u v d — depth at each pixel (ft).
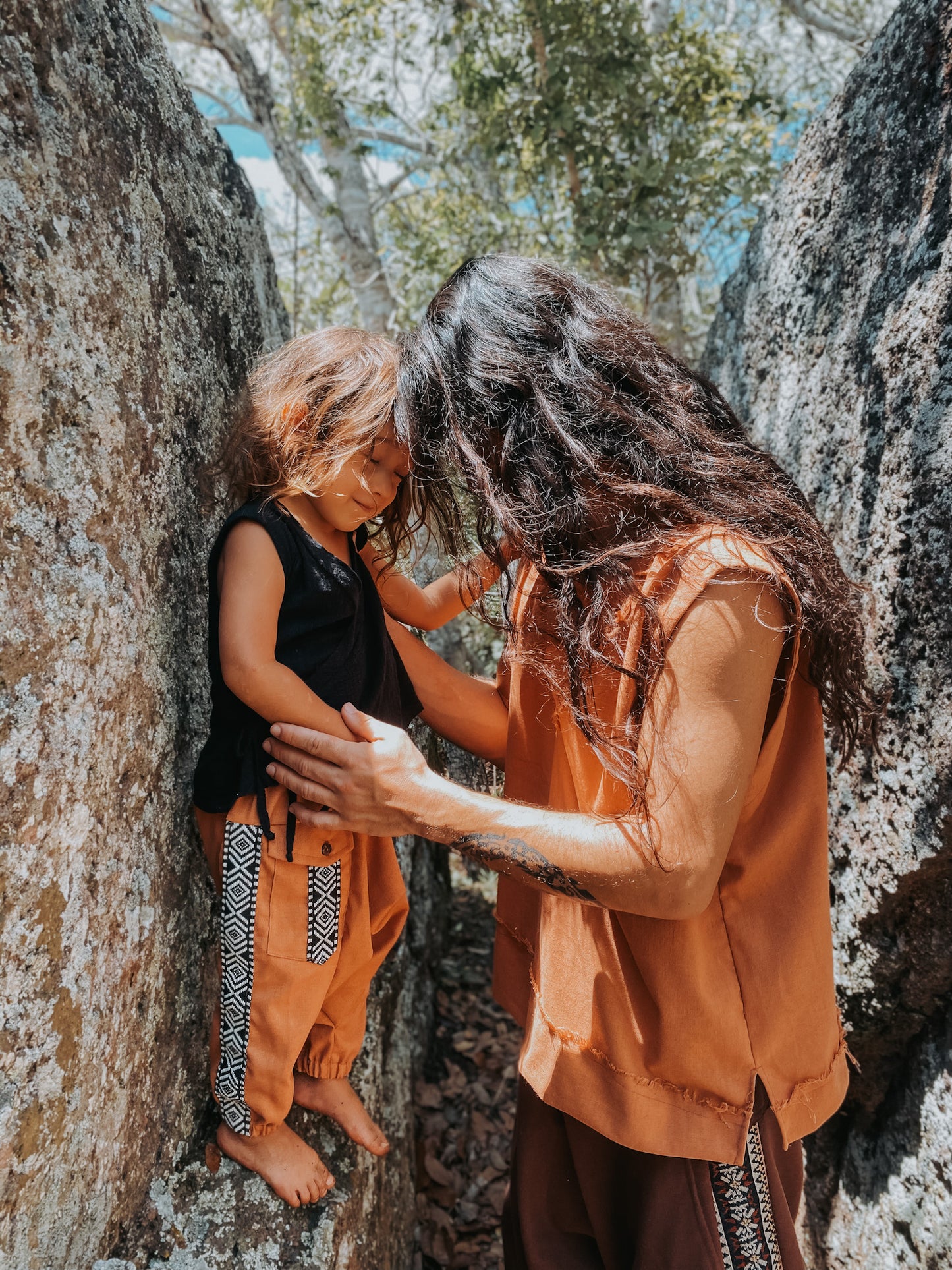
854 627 4.14
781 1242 4.22
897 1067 6.27
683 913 3.58
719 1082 4.04
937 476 5.28
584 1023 4.34
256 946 4.53
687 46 16.22
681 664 3.49
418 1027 9.43
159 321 4.73
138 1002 4.41
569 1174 4.87
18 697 3.38
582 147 15.60
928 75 5.89
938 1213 5.60
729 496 3.91
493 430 3.98
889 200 6.31
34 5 3.68
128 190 4.44
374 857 5.29
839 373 6.89
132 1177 4.42
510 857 3.87
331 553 4.76
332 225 21.04
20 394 3.41
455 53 19.04
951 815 5.18
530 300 4.02
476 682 5.60
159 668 4.60
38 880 3.52
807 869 4.13
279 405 4.81
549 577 3.99
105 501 4.00
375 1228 5.56
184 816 4.96
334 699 4.65
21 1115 3.44
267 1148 4.90
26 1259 3.57
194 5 18.86
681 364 4.39
